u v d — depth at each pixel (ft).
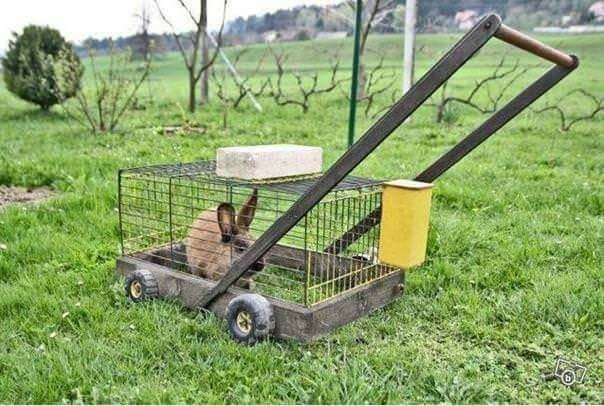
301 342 5.71
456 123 20.89
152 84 33.99
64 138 17.34
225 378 5.27
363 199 6.88
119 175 7.13
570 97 23.80
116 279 7.07
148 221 8.28
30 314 6.25
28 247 7.98
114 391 5.09
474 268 7.51
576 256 7.88
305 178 6.59
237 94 30.40
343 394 5.07
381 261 5.67
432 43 30.07
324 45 37.47
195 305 6.37
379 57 31.42
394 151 15.35
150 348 5.65
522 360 5.70
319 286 6.14
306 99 24.14
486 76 28.40
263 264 6.66
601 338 6.02
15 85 24.43
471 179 12.03
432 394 5.19
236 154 6.34
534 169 13.20
